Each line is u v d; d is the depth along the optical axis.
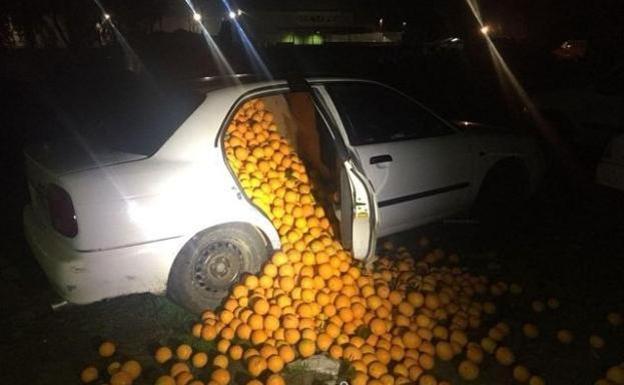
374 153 4.17
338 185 3.82
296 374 3.11
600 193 6.71
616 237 5.33
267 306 3.46
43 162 3.54
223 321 3.47
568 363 3.35
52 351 3.42
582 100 8.16
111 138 3.80
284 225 3.99
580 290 4.25
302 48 25.64
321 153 4.50
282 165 4.36
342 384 2.94
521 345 3.52
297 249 3.87
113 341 3.50
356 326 3.44
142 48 18.92
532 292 4.20
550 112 8.82
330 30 40.94
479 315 3.71
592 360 3.38
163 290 3.47
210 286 3.66
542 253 4.93
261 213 3.69
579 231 5.48
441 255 4.66
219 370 3.03
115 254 3.24
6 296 4.10
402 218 4.50
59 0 16.09
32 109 11.34
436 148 4.59
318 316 3.51
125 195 3.24
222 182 3.52
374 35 41.09
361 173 3.60
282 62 20.56
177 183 3.38
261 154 4.26
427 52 24.81
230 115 3.64
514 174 5.52
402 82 15.74
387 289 3.75
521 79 13.77
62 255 3.23
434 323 3.54
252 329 3.38
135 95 4.11
